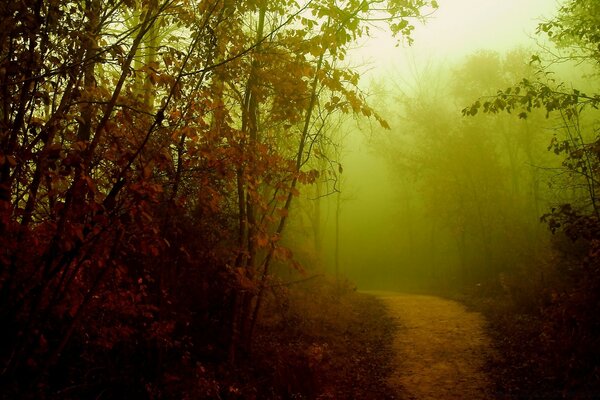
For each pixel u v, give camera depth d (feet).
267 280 33.30
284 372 28.76
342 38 26.76
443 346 37.42
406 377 31.04
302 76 31.55
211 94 22.43
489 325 42.42
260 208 27.32
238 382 26.96
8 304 15.26
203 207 25.07
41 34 16.07
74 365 20.10
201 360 28.35
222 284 31.30
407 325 47.34
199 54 22.45
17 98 16.51
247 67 29.99
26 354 16.07
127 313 20.68
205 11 22.85
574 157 31.09
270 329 40.37
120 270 18.01
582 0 34.22
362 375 32.19
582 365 25.05
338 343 39.96
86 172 15.46
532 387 25.18
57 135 18.89
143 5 18.85
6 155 13.04
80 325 19.10
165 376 22.91
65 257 15.30
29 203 15.03
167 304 26.45
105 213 15.10
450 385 28.40
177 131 19.57
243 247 31.01
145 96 22.62
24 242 15.35
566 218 31.22
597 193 35.06
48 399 16.63
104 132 18.30
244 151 23.49
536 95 31.42
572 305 30.63
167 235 26.13
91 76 18.33
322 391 28.37
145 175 16.01
